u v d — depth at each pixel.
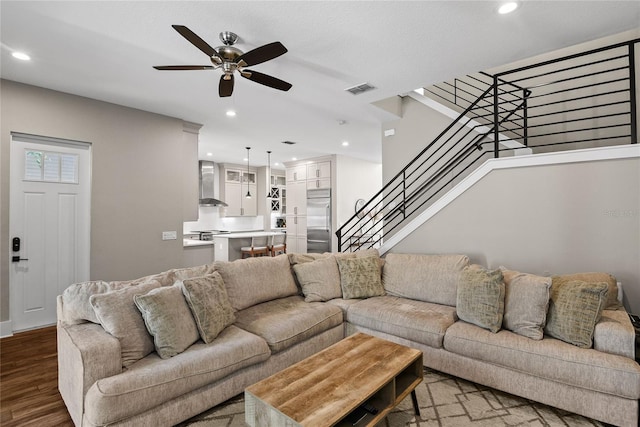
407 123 4.96
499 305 2.50
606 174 2.77
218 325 2.37
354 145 6.71
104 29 2.46
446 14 2.32
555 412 2.15
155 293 2.15
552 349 2.12
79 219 3.87
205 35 2.55
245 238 6.77
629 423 1.87
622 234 2.71
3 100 3.30
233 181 9.25
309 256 3.77
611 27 2.51
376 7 2.23
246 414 1.68
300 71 3.26
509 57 2.99
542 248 3.06
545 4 2.22
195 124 5.01
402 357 2.04
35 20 2.33
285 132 5.66
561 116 4.39
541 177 3.06
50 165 3.67
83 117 3.80
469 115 4.57
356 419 1.73
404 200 4.48
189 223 8.58
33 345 3.15
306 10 2.25
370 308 3.06
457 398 2.32
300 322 2.70
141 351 2.02
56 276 3.70
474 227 3.46
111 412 1.65
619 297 2.58
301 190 8.48
